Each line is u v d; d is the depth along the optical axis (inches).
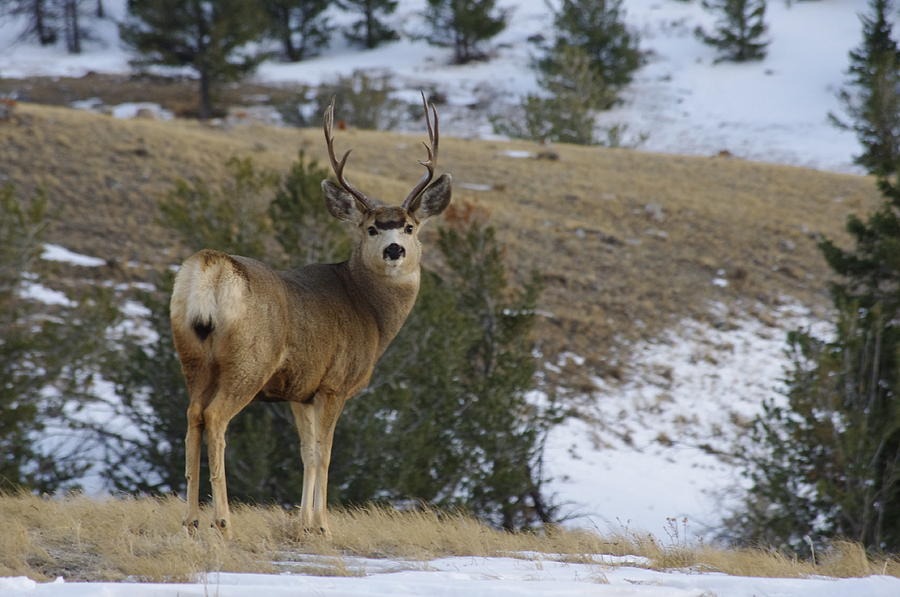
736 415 3272.6
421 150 6013.8
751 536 2048.5
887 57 6545.3
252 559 735.1
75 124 5012.3
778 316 4077.3
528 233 4539.9
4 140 4630.9
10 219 2226.9
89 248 3713.1
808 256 4682.6
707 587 708.0
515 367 2357.3
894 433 1991.9
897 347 1958.7
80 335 2191.2
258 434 1847.9
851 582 697.0
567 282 4109.3
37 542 753.0
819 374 1991.9
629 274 4303.6
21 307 2691.9
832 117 7377.0
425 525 965.8
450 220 2716.5
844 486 2009.1
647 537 1018.7
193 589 589.0
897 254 2164.1
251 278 762.2
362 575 727.7
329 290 873.5
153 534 783.1
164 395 2042.3
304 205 2106.3
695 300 4128.9
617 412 3221.0
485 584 659.4
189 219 2185.0
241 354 750.5
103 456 2290.8
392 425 2014.0
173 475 2006.6
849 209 5482.3
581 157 6368.1
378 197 4562.0
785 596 674.2
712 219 5068.9
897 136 6407.5
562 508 2532.0
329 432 863.1
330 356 845.8
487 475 2143.2
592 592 643.5
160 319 2112.5
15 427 1982.0
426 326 2116.1
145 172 4520.2
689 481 2815.0
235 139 5733.3
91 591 573.0
